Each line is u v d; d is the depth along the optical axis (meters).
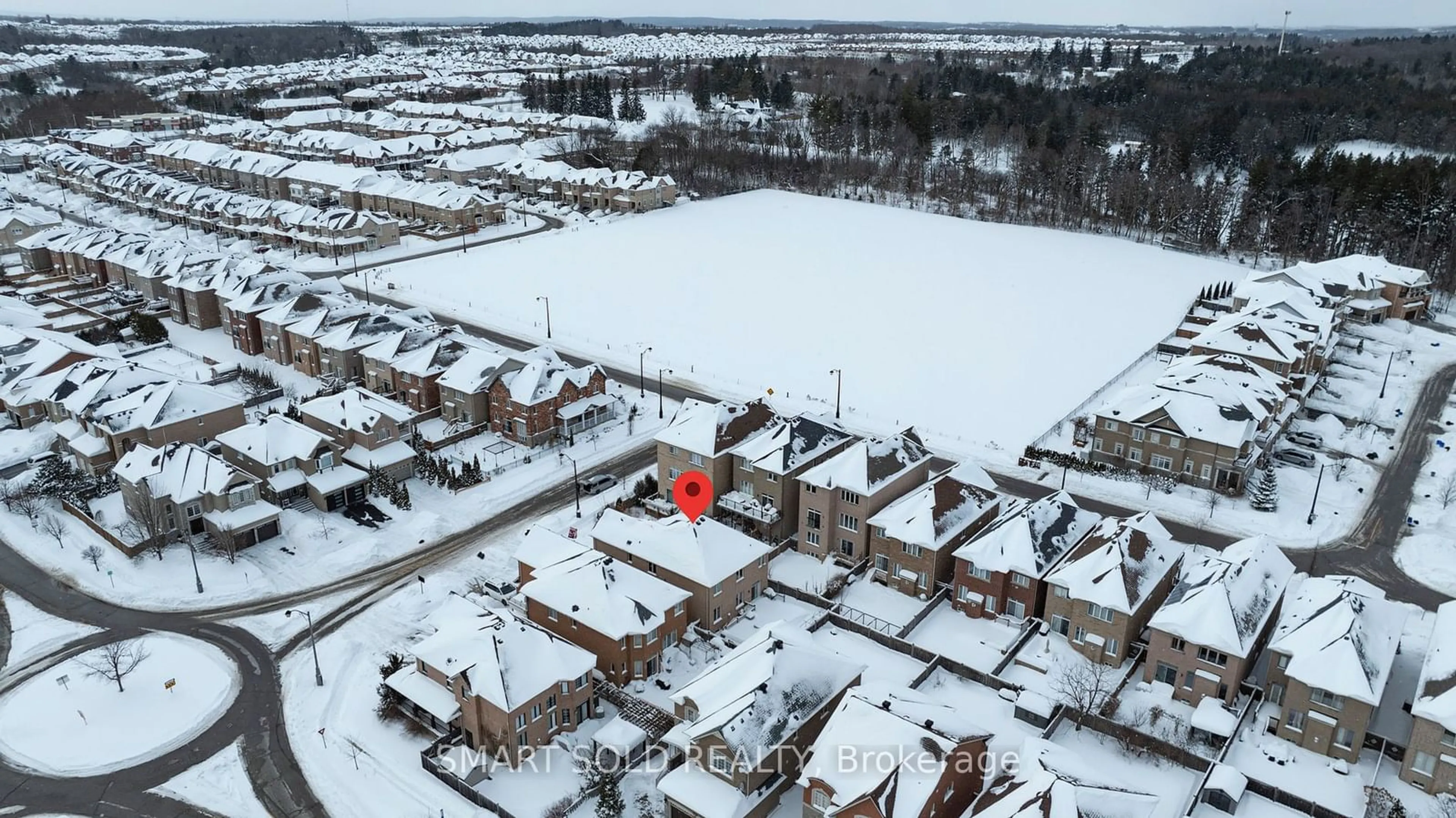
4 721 57.66
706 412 81.00
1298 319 114.69
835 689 53.59
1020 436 98.00
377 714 58.38
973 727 48.88
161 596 69.94
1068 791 42.06
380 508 82.62
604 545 70.50
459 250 172.50
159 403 86.56
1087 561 62.75
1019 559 65.06
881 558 72.12
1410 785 51.22
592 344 124.31
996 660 62.69
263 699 59.72
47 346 100.88
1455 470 88.25
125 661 62.25
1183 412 86.75
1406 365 116.31
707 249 173.38
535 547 68.81
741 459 78.38
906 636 64.75
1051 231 189.62
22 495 81.62
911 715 48.66
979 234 186.62
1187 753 52.88
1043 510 68.56
